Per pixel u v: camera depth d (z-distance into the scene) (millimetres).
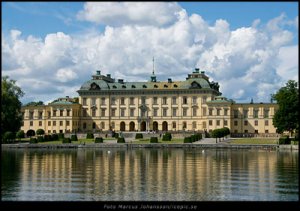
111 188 60188
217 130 168500
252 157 108625
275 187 60500
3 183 64500
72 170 80125
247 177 69938
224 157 109312
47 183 64375
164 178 69250
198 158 106688
